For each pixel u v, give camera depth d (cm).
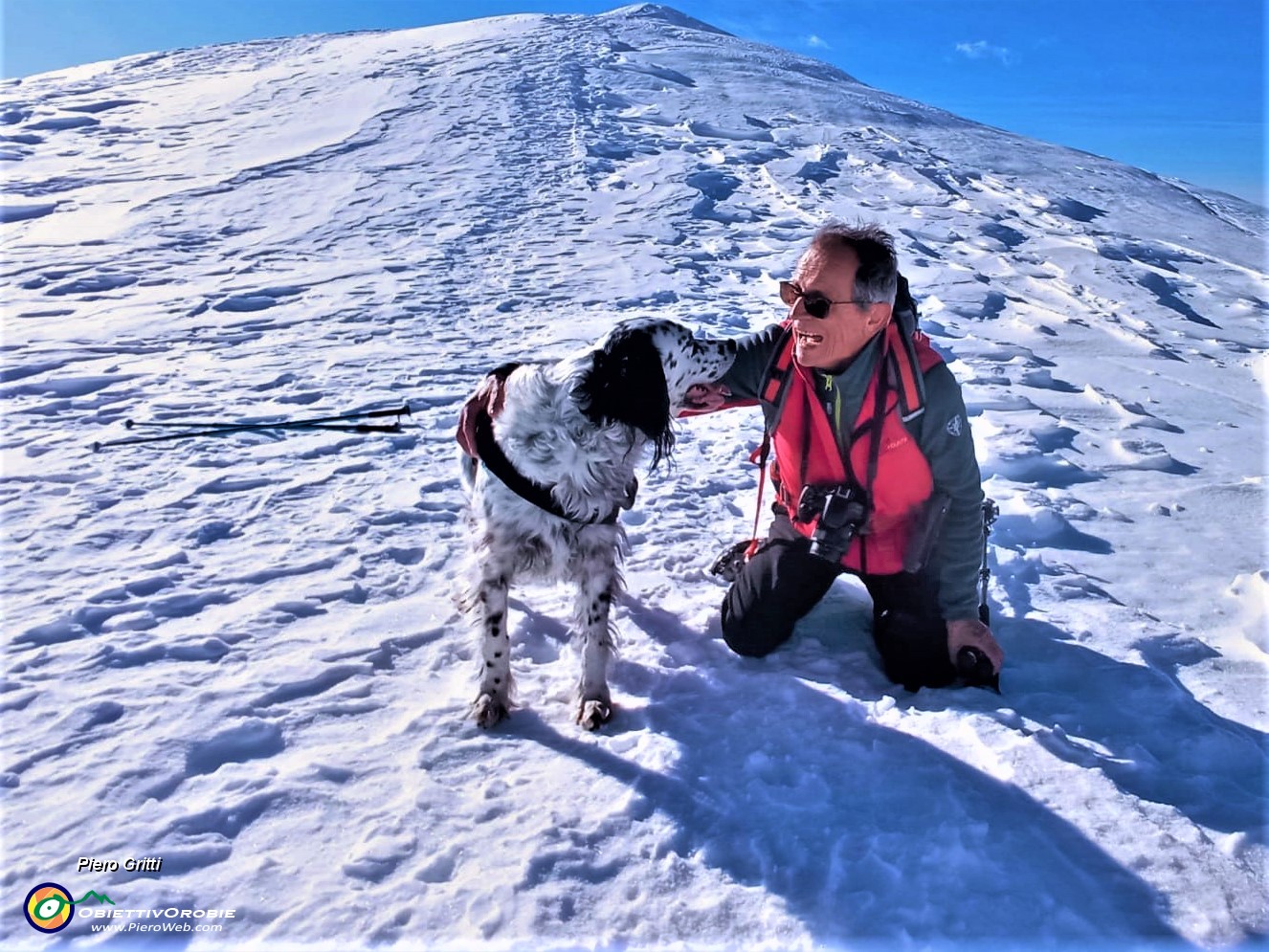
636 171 1460
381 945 202
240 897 215
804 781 254
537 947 202
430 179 1377
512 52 2423
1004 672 313
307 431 536
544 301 849
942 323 832
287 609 347
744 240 1144
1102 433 575
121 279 910
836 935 204
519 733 282
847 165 1620
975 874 220
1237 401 662
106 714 281
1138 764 262
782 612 315
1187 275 1170
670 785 256
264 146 1600
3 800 244
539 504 276
